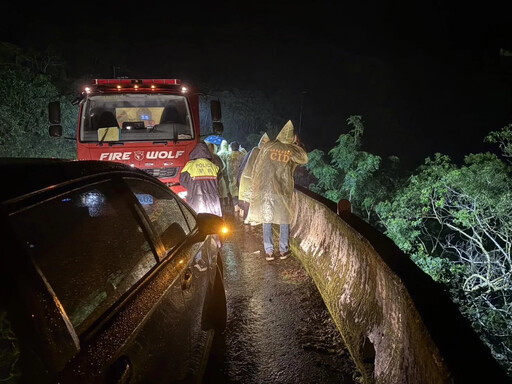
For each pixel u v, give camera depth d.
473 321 16.81
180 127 8.09
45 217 1.75
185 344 2.72
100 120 8.07
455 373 1.94
